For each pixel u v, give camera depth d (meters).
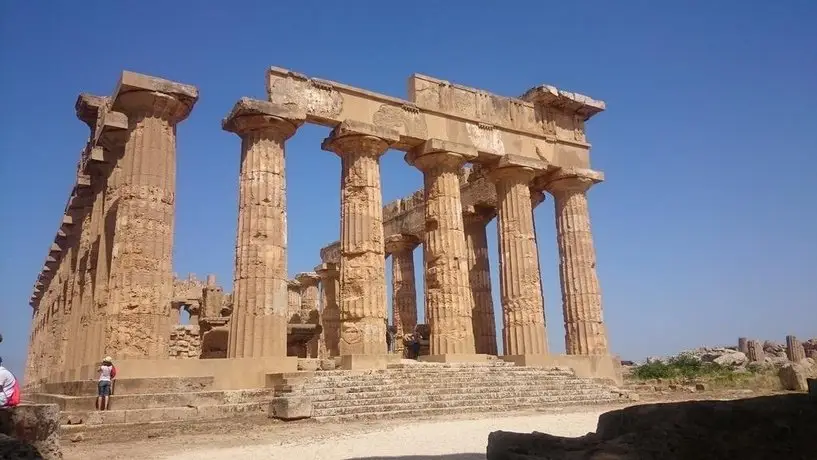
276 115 22.25
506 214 28.22
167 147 19.83
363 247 23.53
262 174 21.95
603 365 27.45
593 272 29.45
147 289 18.48
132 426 14.39
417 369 21.44
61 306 28.70
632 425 5.93
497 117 28.77
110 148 21.53
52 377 27.44
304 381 18.61
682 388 27.48
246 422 15.49
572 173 29.73
